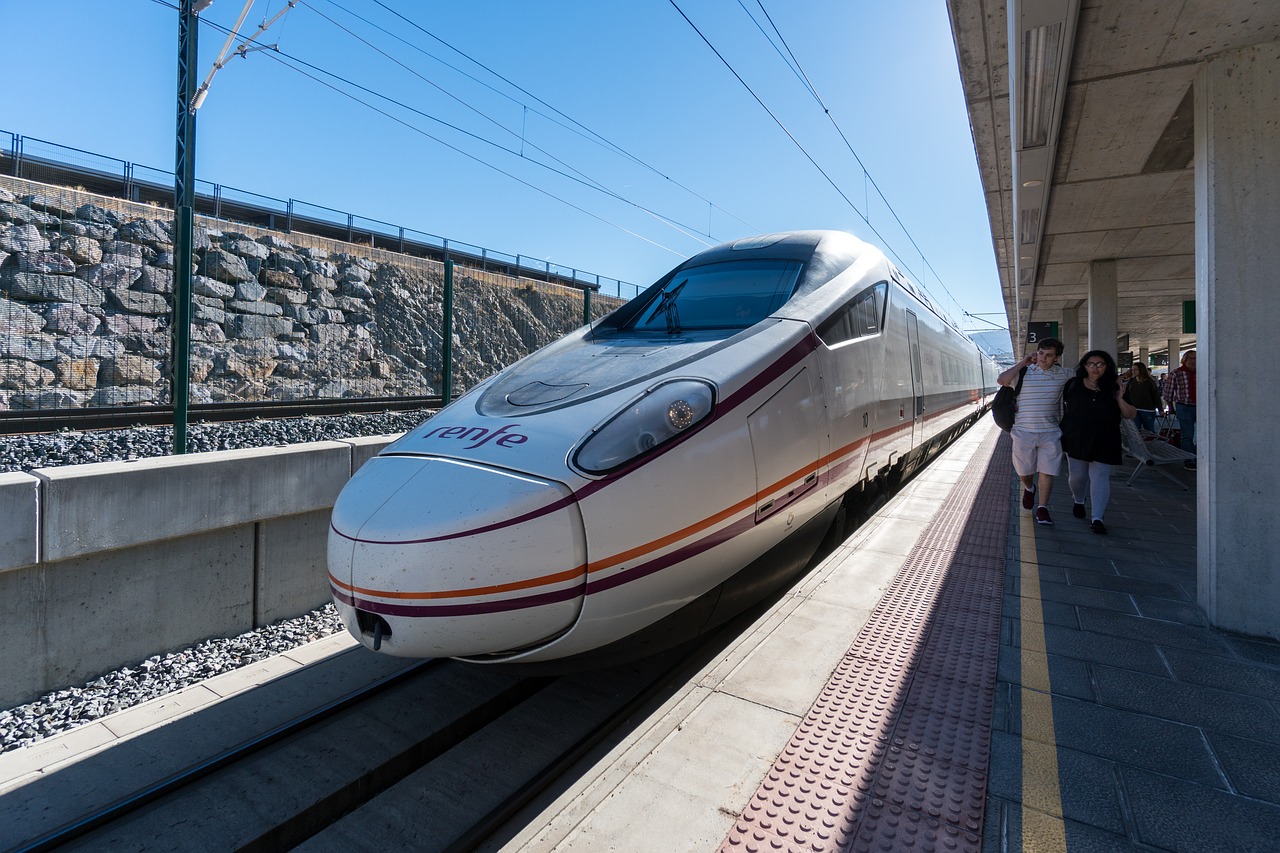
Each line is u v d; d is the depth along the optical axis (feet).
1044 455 17.04
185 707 9.93
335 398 28.50
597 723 9.34
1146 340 79.77
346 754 8.80
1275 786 6.68
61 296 28.48
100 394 27.09
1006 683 8.77
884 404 15.11
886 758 7.21
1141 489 22.71
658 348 10.93
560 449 8.06
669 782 6.96
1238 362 10.30
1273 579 10.02
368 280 35.42
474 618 7.34
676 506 8.43
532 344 37.17
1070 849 5.87
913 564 13.65
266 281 31.86
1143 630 10.42
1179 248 27.07
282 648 12.71
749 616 12.65
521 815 7.54
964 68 16.49
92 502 10.79
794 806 6.50
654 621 8.63
